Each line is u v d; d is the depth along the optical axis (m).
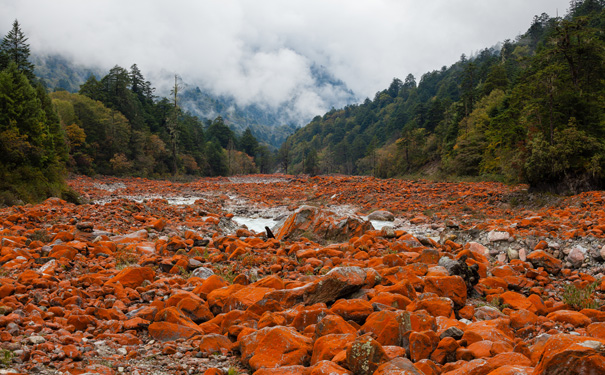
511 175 31.00
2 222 15.34
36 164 32.50
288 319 6.48
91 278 8.32
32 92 36.59
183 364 5.17
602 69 36.47
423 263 9.19
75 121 72.19
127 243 13.76
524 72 61.59
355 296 7.55
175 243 13.25
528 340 5.95
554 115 29.78
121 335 5.88
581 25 34.56
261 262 11.41
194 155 114.12
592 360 3.29
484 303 8.25
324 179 56.34
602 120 30.38
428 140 95.69
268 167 174.62
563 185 26.67
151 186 57.16
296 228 17.20
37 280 7.95
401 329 5.32
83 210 20.22
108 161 78.50
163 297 7.89
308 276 9.25
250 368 5.10
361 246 12.85
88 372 4.36
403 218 25.14
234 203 37.19
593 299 8.12
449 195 31.88
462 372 4.20
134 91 114.69
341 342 4.88
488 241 14.73
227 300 7.25
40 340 5.06
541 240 13.12
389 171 105.62
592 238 12.18
